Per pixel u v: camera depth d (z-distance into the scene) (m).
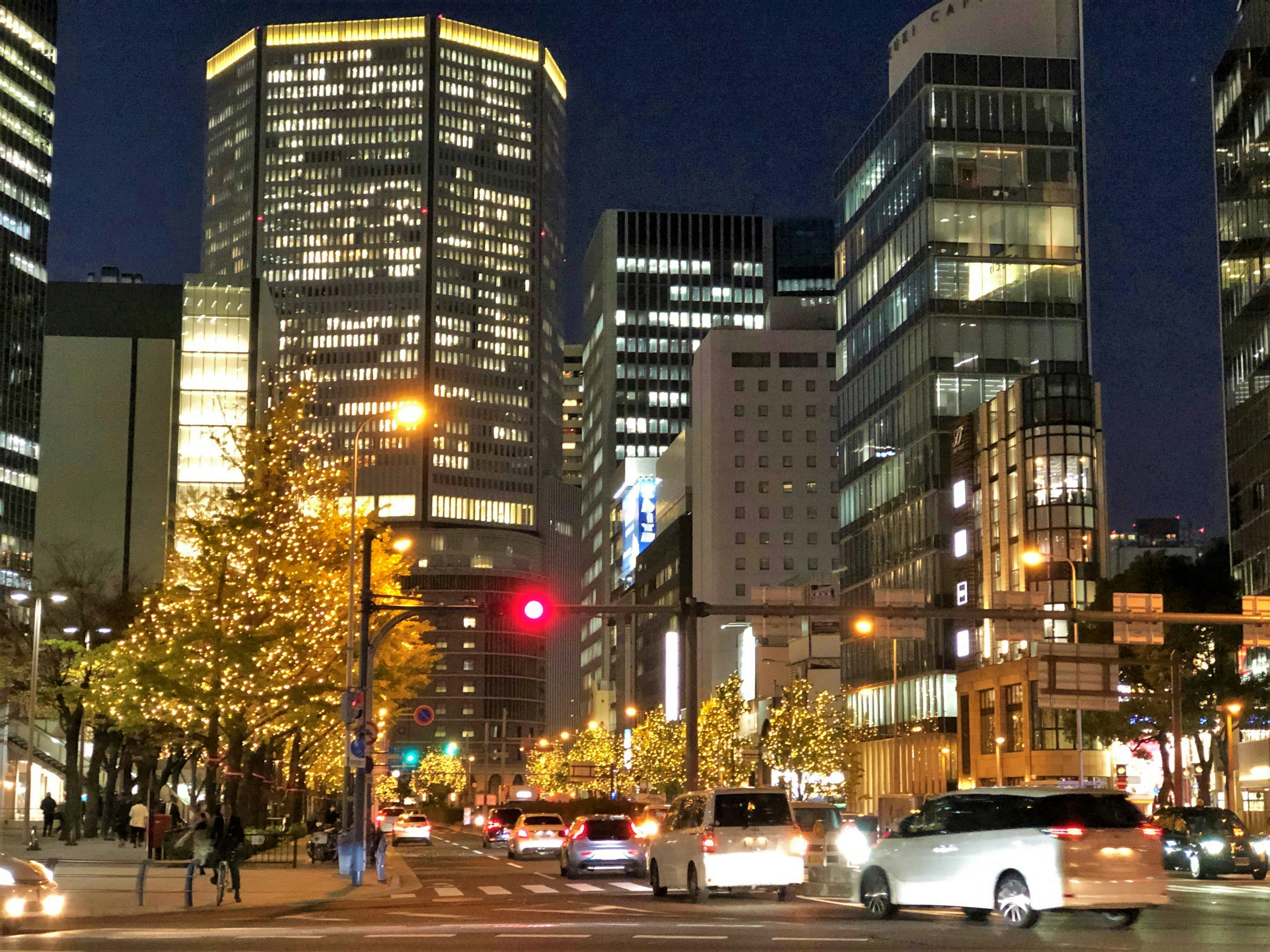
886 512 117.81
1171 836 45.25
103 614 78.25
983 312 109.88
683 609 41.00
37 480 149.88
